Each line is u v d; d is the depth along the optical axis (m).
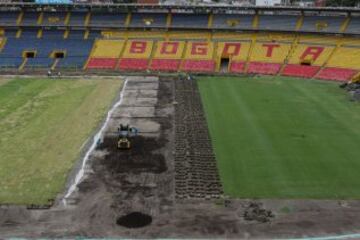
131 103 81.06
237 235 37.84
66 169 50.88
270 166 52.62
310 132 65.25
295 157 55.44
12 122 68.25
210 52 120.75
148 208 42.28
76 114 73.12
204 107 78.69
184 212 41.66
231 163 53.44
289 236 37.84
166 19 130.62
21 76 106.19
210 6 125.50
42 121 69.00
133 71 114.25
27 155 54.88
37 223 39.47
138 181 48.09
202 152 56.84
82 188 46.19
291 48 118.38
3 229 38.47
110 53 122.62
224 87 96.00
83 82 99.44
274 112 75.81
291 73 110.06
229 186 47.28
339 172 51.03
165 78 105.56
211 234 37.94
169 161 53.78
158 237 37.38
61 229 38.53
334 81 103.38
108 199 43.94
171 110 76.62
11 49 124.44
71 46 125.81
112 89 92.56
